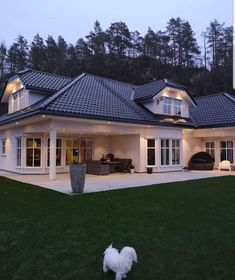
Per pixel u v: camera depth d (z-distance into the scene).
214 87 48.88
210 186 12.26
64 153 20.09
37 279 3.91
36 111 13.84
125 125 17.92
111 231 5.91
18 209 7.88
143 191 10.88
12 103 21.41
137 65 51.38
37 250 4.92
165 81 21.70
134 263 4.34
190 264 4.35
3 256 4.68
